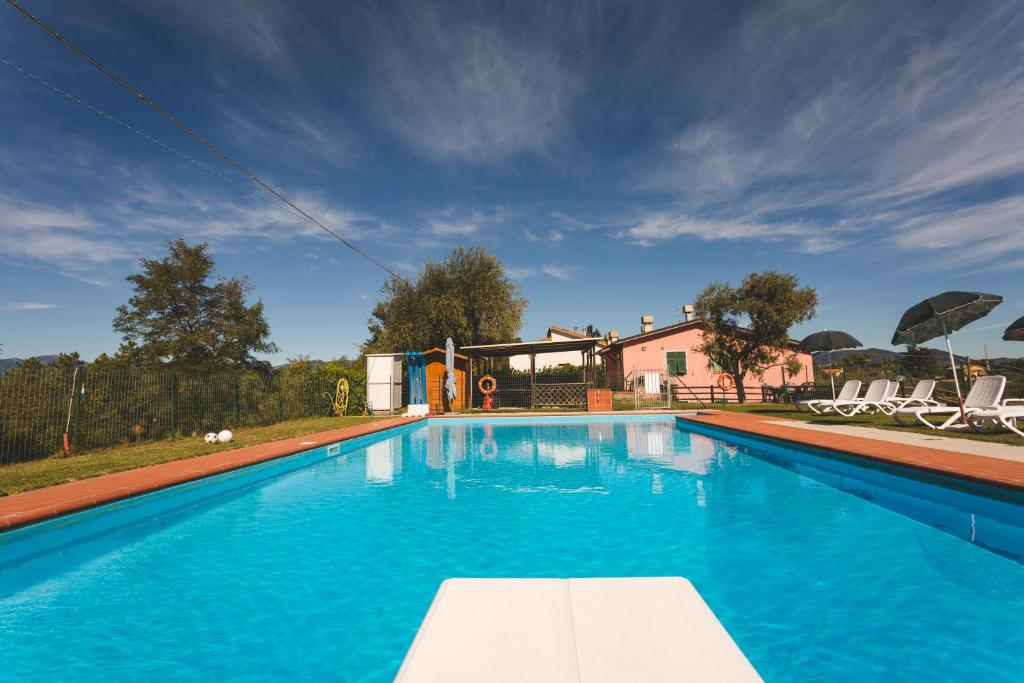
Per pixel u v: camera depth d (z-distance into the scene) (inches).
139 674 89.7
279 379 623.2
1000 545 147.4
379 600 119.2
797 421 437.1
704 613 68.6
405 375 884.6
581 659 56.7
